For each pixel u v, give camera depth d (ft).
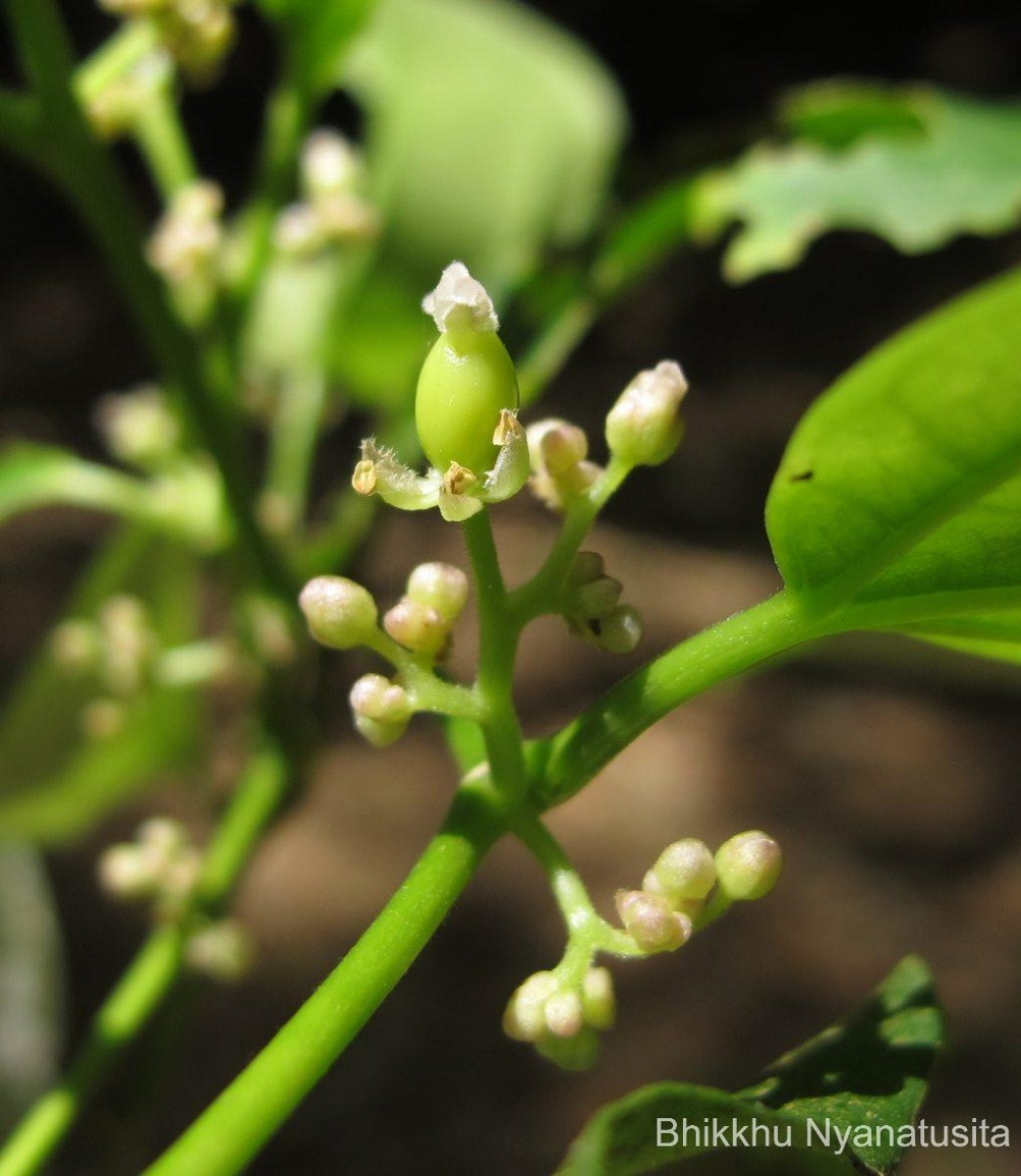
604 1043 1.45
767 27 3.28
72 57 0.54
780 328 2.80
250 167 3.01
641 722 0.40
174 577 0.77
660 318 2.81
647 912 0.39
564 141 0.79
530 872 1.65
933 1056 0.41
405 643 0.40
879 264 2.94
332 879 1.60
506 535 2.11
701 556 2.23
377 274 0.73
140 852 0.59
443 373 0.38
